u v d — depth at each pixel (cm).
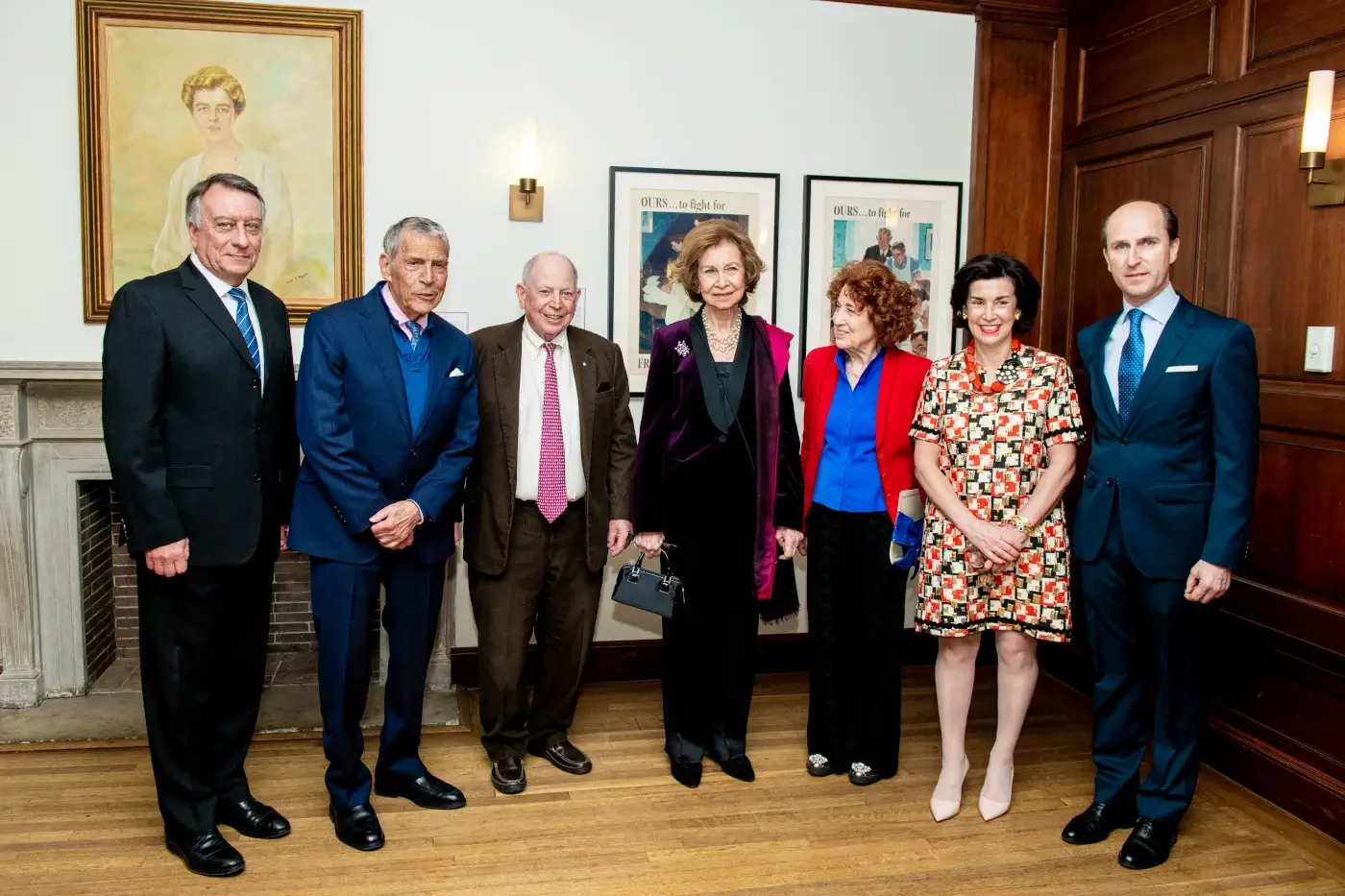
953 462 276
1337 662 275
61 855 255
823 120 391
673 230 382
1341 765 274
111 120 341
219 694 263
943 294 406
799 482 299
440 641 372
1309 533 287
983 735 344
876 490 293
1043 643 408
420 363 265
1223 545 243
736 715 308
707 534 296
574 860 256
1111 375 269
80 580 357
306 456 254
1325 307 281
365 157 360
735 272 281
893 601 295
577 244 377
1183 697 260
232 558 241
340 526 255
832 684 306
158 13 340
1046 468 271
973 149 402
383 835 266
